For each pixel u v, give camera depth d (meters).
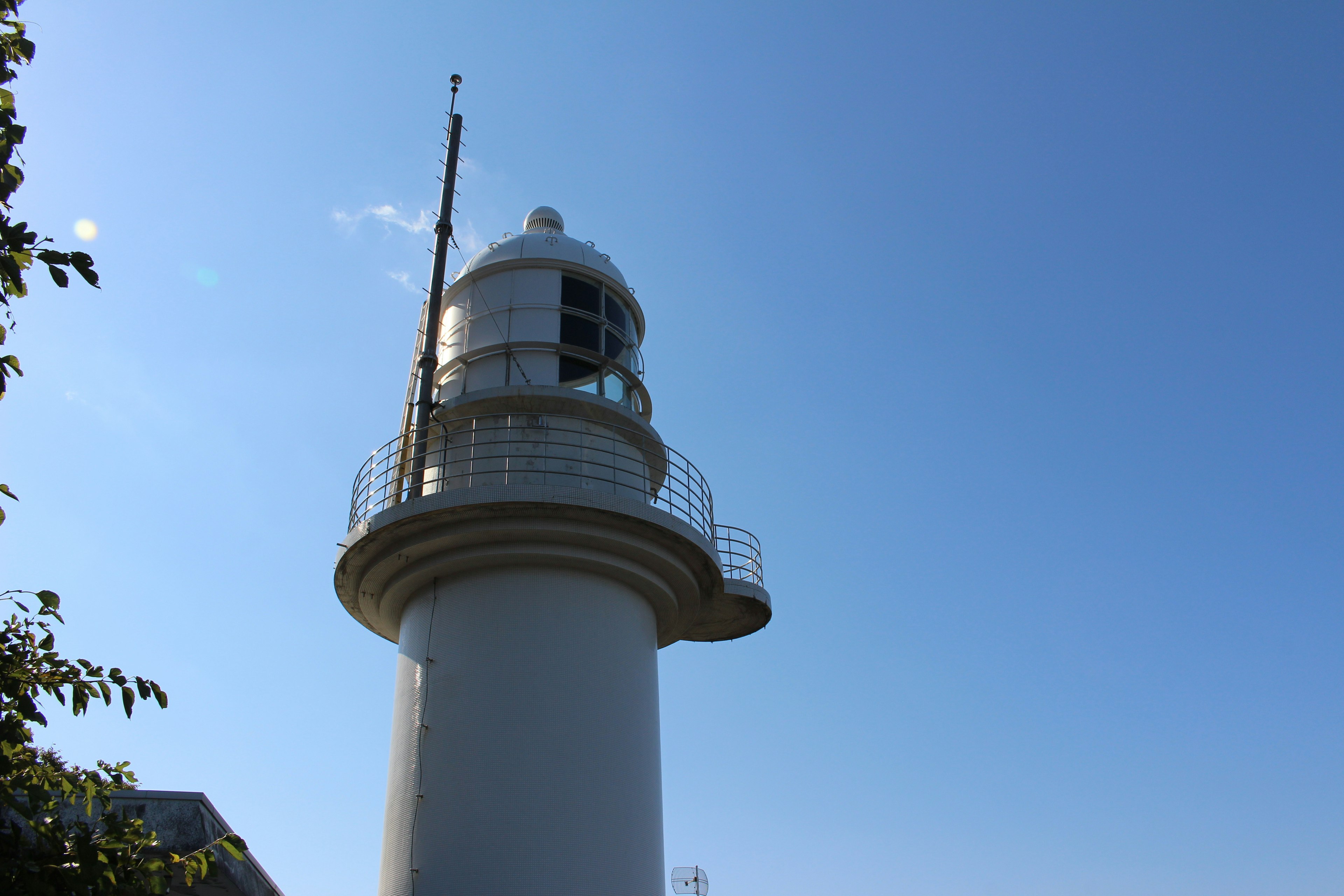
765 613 21.16
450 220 21.70
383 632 20.53
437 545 17.66
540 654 17.06
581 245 21.97
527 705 16.64
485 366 20.19
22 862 7.93
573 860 15.74
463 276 21.42
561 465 18.75
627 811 16.53
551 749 16.38
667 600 19.27
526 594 17.53
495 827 15.74
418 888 15.59
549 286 20.95
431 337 20.22
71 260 7.41
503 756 16.23
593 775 16.44
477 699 16.73
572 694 16.92
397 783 16.88
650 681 18.38
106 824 9.18
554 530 17.48
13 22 7.88
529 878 15.44
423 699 17.14
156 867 8.66
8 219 7.26
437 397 20.70
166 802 13.39
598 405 19.34
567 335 20.53
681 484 19.30
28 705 8.12
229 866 14.08
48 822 8.95
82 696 8.59
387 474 18.73
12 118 7.48
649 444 20.59
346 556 18.05
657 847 17.05
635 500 17.78
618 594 18.31
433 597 18.14
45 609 8.56
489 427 19.09
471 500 17.05
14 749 8.52
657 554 18.27
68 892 8.01
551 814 15.93
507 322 20.47
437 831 15.91
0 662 8.23
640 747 17.31
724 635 22.22
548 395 19.09
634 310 22.41
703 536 18.77
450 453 19.05
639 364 22.27
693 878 21.47
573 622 17.48
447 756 16.44
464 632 17.38
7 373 7.63
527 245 21.44
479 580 17.78
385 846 16.61
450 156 22.47
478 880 15.41
